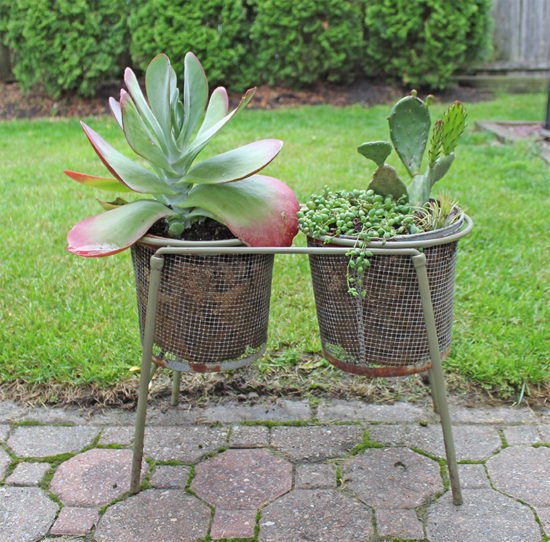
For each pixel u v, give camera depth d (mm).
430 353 1833
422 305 1799
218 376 2555
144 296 2051
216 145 6129
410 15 8055
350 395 2455
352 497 1951
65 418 2324
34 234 3867
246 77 8492
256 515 1885
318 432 2258
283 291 3168
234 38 8344
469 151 5941
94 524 1854
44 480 2021
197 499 1950
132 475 1956
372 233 1809
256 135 6590
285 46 8242
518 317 2887
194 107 2033
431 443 2188
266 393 2479
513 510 1885
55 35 7625
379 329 1917
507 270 3359
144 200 2002
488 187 4766
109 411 2371
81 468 2074
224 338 1986
